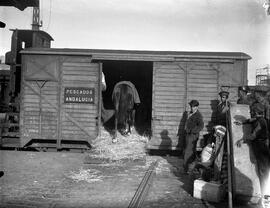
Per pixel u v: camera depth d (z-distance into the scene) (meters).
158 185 8.85
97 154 12.14
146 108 16.09
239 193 7.44
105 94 16.72
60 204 6.99
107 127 14.75
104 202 7.18
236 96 13.21
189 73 13.34
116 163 11.33
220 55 13.17
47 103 13.82
